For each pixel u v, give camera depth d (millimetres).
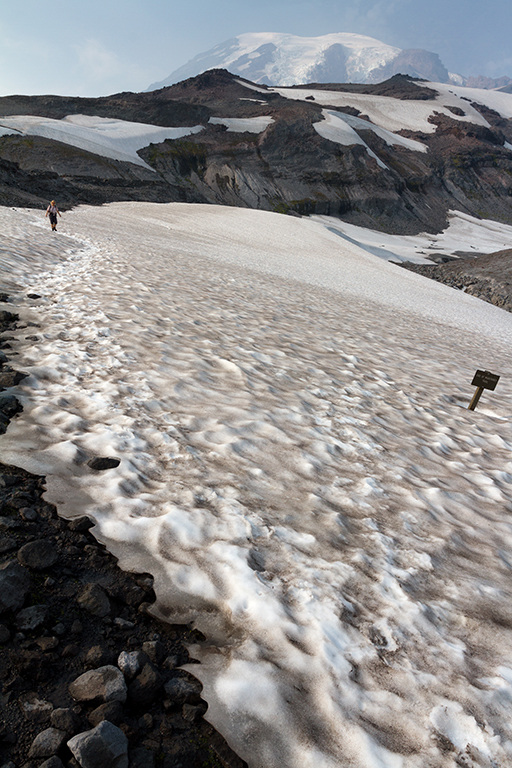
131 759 2303
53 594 3191
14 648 2732
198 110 170875
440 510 5227
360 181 151000
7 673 2611
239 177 138750
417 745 2531
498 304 56062
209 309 12992
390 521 4738
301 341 12164
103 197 71438
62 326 8711
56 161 100312
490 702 2842
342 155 158000
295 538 4078
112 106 167750
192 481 4680
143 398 6363
